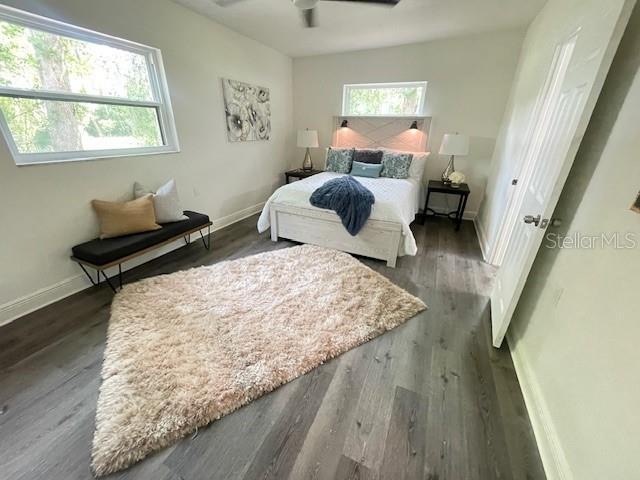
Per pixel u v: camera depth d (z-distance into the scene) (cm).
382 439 122
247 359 158
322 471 110
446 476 110
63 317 196
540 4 260
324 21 304
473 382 151
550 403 121
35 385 144
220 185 363
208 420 127
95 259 206
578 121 116
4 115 180
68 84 211
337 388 146
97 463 111
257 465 112
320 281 239
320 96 460
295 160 506
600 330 98
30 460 112
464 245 328
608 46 103
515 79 337
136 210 238
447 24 313
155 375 147
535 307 154
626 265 90
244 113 377
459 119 391
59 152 211
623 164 101
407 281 250
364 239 280
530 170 237
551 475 108
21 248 193
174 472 109
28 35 186
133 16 234
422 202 437
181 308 202
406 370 158
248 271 255
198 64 301
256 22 312
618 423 83
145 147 271
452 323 197
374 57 408
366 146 450
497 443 122
